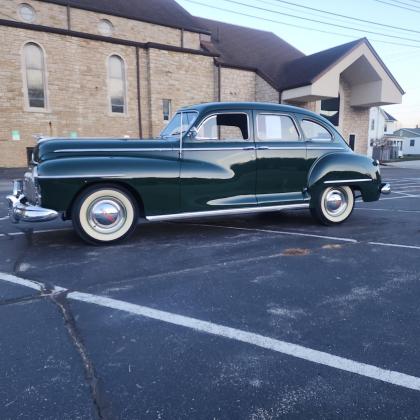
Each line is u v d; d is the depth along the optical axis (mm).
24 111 16953
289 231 5539
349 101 23891
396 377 2070
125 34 21375
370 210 7676
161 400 1878
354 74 22797
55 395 1902
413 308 2932
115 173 4441
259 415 1781
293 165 5504
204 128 4969
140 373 2088
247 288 3311
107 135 19266
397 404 1860
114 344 2381
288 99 21188
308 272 3730
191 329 2578
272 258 4180
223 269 3805
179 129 5105
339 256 4270
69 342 2398
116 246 4641
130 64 19547
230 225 5973
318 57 21750
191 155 4852
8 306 2910
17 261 4023
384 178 16828
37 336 2465
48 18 19219
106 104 19062
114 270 3752
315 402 1873
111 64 19172
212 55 21500
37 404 1837
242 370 2127
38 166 4277
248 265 3932
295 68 22172
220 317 2758
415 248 4617
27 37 16656
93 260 4066
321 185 5695
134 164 4543
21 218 4332
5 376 2047
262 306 2949
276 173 5383
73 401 1861
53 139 4617
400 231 5574
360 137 24703
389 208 7969
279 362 2207
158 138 5012
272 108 5398
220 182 5023
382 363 2199
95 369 2119
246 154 5156
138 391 1941
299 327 2619
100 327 2596
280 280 3510
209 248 4570
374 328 2613
